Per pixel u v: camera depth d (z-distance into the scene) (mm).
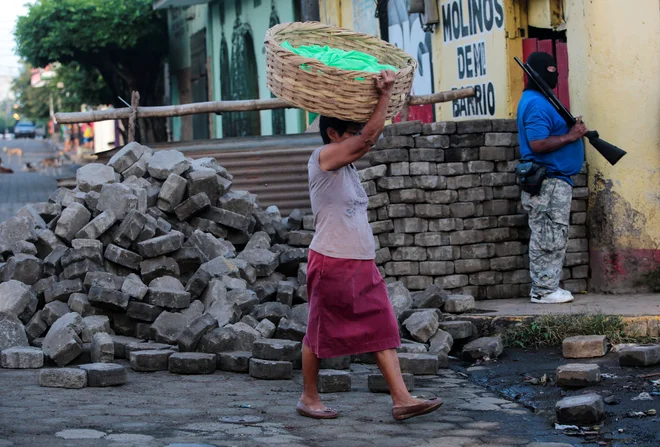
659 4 7691
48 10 27500
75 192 7988
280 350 6008
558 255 7551
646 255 7812
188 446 4227
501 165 7949
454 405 5223
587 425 4715
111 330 6828
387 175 7738
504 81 9516
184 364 6043
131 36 27391
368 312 4781
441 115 11227
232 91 21781
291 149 9719
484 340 6594
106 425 4629
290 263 7605
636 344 6363
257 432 4570
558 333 6641
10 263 7152
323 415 4883
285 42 4867
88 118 9297
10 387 5570
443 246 7742
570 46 8273
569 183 7488
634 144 7777
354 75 4500
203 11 23969
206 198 7734
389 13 12984
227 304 6703
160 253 7051
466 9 10336
